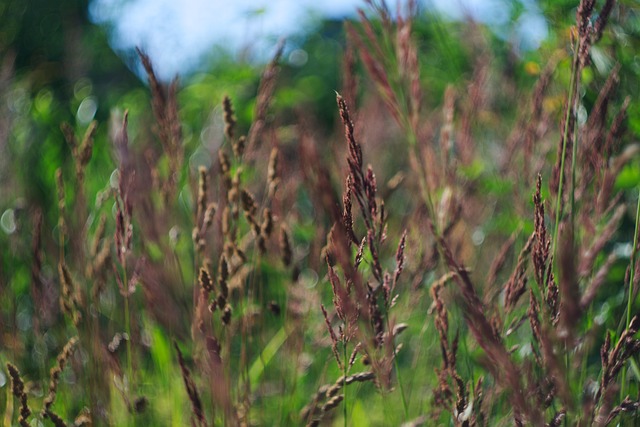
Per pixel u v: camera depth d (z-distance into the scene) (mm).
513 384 881
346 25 1073
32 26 3432
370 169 903
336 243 877
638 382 951
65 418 1063
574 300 818
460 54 1526
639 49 1111
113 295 1163
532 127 1107
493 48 1492
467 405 954
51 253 1176
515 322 995
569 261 818
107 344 1055
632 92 1112
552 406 952
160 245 1049
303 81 3035
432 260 1072
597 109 999
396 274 925
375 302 918
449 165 1146
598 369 1063
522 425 907
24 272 1264
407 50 1083
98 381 1045
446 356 945
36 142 1732
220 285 966
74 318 1035
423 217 1112
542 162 1122
